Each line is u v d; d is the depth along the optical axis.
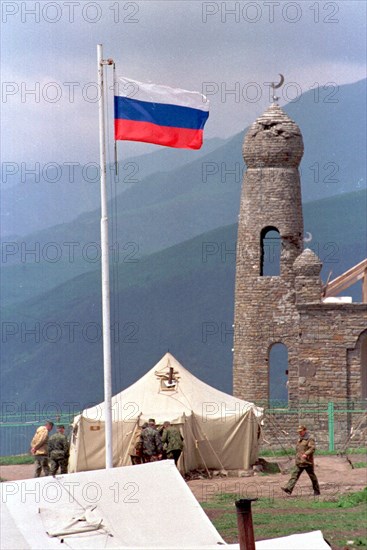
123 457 101.25
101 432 101.44
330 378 133.50
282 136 156.75
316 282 134.50
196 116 79.25
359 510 79.81
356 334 133.12
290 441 136.88
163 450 97.94
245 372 157.88
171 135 79.12
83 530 51.34
